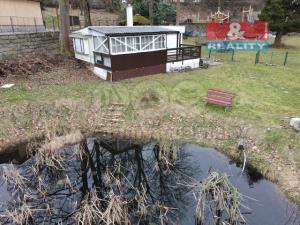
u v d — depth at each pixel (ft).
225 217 23.71
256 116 41.55
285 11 107.76
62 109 44.88
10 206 25.48
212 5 206.39
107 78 59.72
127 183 29.48
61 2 70.90
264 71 69.31
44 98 47.85
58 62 69.15
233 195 23.41
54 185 29.25
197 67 73.20
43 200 26.61
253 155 33.24
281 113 42.45
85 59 69.00
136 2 140.87
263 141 34.96
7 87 51.52
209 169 31.35
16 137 38.52
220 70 70.23
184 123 41.27
